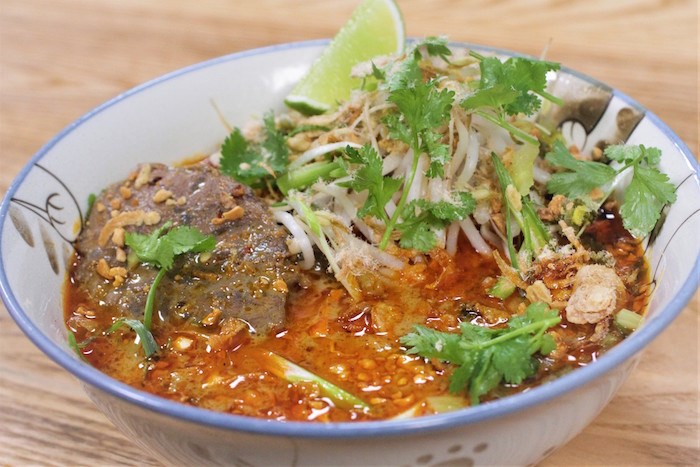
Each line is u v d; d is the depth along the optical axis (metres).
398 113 0.37
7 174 0.46
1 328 0.40
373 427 0.27
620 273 0.35
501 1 0.55
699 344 0.37
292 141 0.39
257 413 0.31
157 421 0.29
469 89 0.37
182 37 0.55
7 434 0.36
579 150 0.40
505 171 0.37
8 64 0.53
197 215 0.36
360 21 0.43
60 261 0.36
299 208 0.37
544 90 0.39
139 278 0.35
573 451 0.34
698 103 0.46
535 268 0.35
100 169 0.39
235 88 0.42
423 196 0.37
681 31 0.52
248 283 0.35
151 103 0.41
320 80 0.42
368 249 0.36
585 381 0.28
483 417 0.27
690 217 0.33
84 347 0.34
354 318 0.34
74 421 0.36
